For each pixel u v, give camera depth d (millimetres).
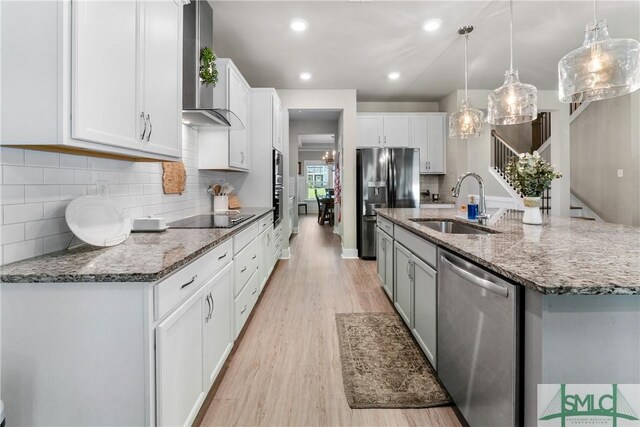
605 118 5203
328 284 3773
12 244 1228
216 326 1747
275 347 2299
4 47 1082
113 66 1287
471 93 5145
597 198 5363
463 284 1450
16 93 1085
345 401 1728
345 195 5203
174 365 1221
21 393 1079
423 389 1813
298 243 6473
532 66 4219
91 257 1297
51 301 1067
